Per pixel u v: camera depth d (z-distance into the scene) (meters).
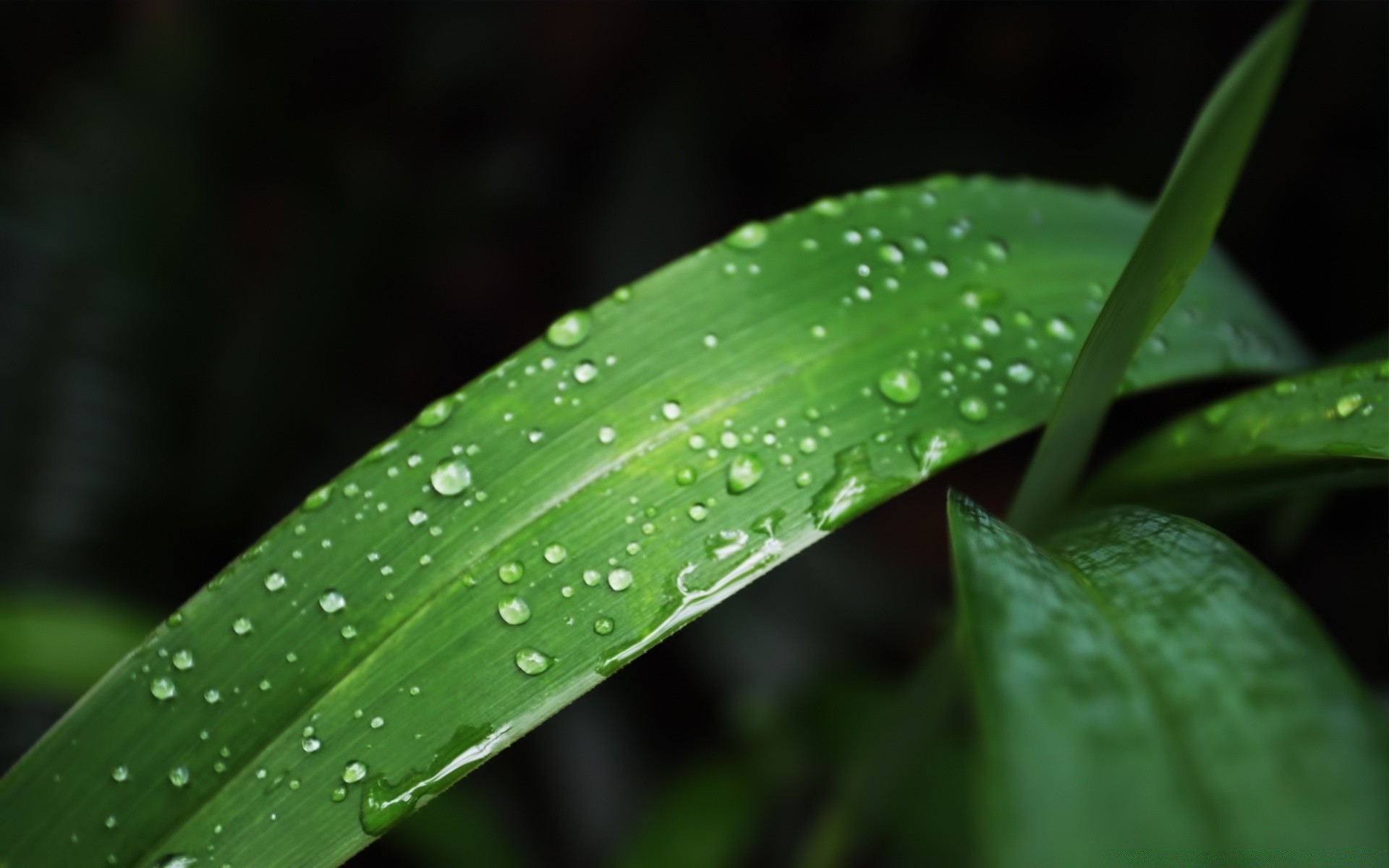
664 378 0.17
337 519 0.16
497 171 0.47
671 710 0.42
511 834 0.36
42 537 0.35
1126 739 0.13
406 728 0.15
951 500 0.15
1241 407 0.16
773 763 0.27
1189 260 0.15
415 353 0.49
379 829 0.15
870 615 0.38
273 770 0.15
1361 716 0.13
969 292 0.17
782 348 0.17
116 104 0.39
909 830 0.27
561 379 0.17
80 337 0.36
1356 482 0.16
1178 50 0.42
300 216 0.43
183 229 0.39
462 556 0.16
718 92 0.46
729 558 0.16
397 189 0.44
